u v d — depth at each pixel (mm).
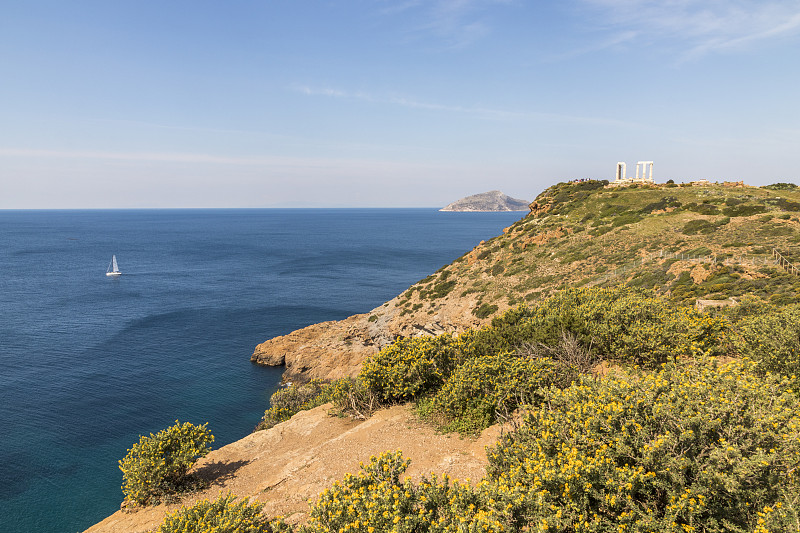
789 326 10852
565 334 13875
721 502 5852
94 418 33438
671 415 6547
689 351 12133
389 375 15016
